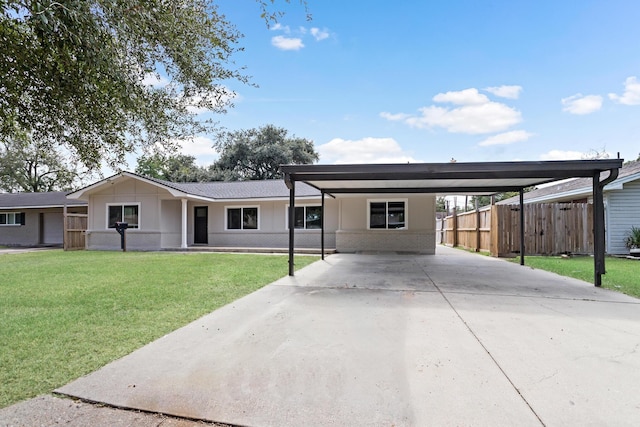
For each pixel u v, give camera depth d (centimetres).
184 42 397
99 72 313
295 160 3553
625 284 682
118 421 226
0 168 2706
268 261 1075
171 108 446
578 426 218
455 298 565
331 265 992
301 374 291
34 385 271
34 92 329
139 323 429
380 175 772
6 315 462
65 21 274
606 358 321
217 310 490
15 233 2145
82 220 1694
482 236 1445
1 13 260
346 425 221
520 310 490
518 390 262
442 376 286
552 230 1233
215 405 244
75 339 372
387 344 358
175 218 1680
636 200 1244
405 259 1160
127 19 330
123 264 998
